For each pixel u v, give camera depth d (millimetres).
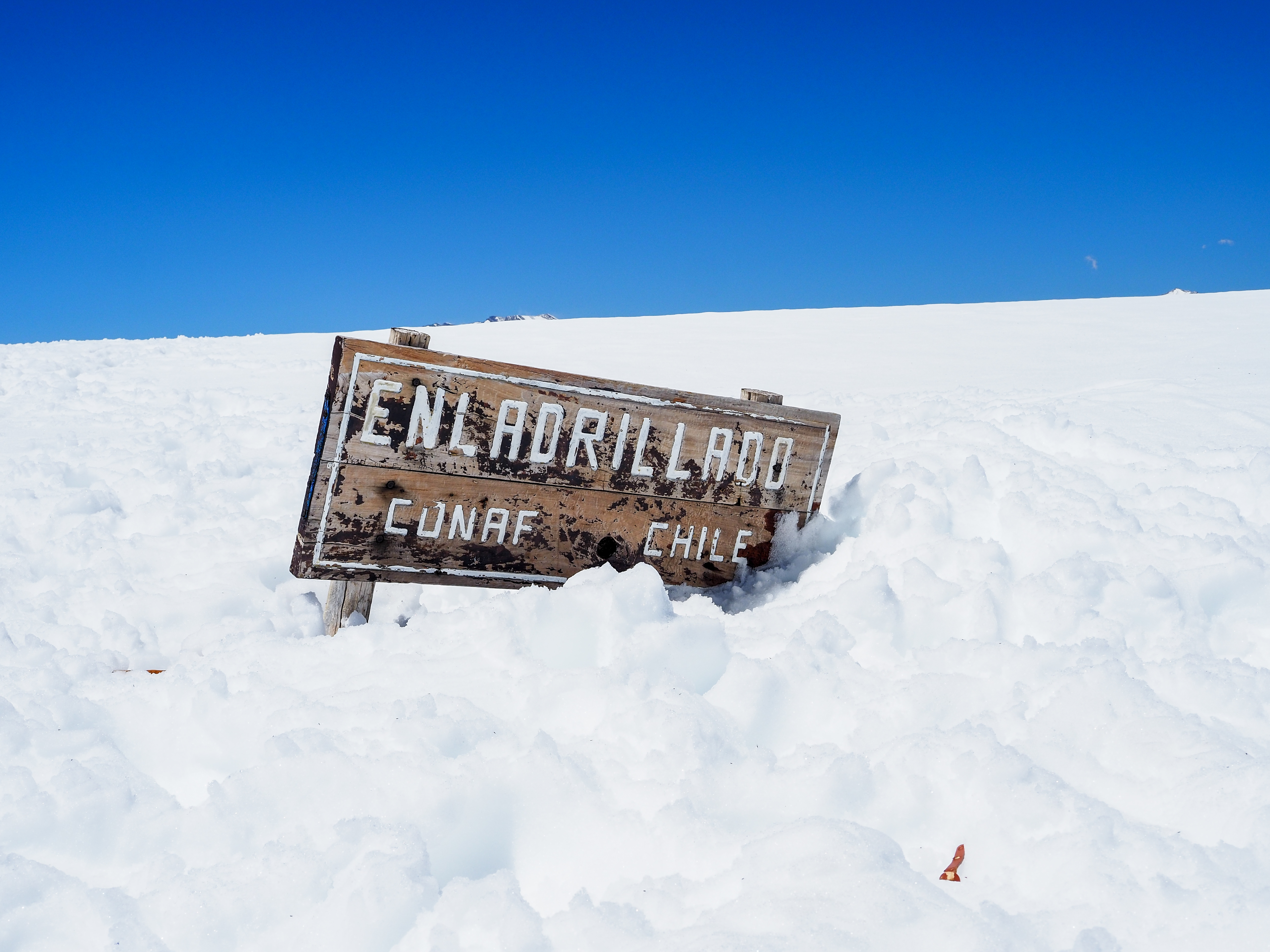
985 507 3418
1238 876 1582
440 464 2891
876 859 1614
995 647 2463
